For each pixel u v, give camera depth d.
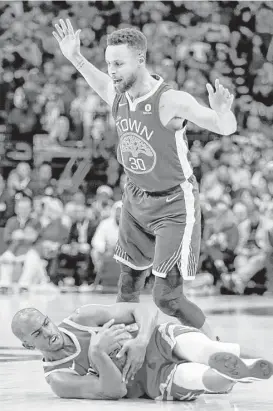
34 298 13.10
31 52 19.06
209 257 14.49
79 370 5.03
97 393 4.92
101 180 16.92
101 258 14.36
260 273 14.42
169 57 19.23
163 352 4.94
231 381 4.68
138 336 4.91
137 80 5.43
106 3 20.47
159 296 5.61
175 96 5.36
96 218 14.91
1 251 15.62
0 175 16.34
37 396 5.13
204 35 19.77
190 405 4.81
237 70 19.59
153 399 4.99
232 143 17.27
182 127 5.49
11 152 17.41
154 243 5.87
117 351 4.96
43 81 18.20
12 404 4.83
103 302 12.07
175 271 5.55
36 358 6.86
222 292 14.52
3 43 19.22
